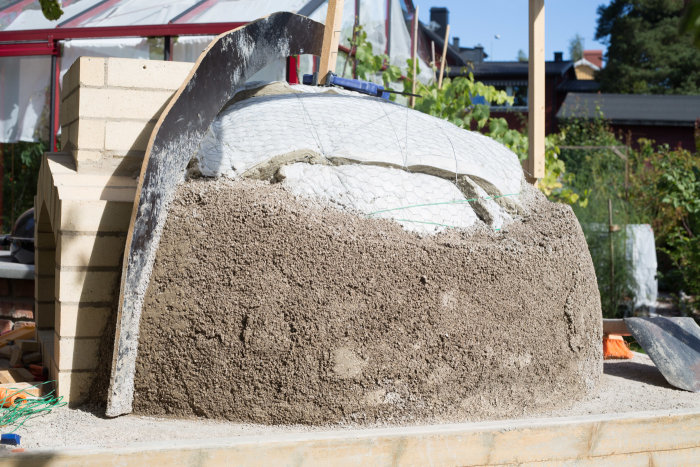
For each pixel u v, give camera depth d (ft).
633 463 10.31
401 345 10.58
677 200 34.35
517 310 11.38
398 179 11.95
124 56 29.30
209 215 10.71
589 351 12.66
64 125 13.35
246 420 10.27
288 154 11.61
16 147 35.01
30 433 9.57
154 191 10.25
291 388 10.23
